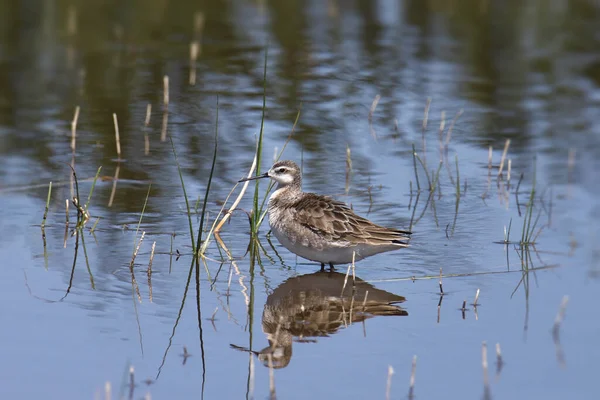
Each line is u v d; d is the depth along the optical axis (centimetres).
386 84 2361
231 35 2723
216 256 1409
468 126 2089
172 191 1664
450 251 1439
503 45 2706
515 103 2253
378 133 2023
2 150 1834
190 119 2047
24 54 2462
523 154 1928
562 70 2506
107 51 2530
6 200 1592
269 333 1151
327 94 2259
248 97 2208
